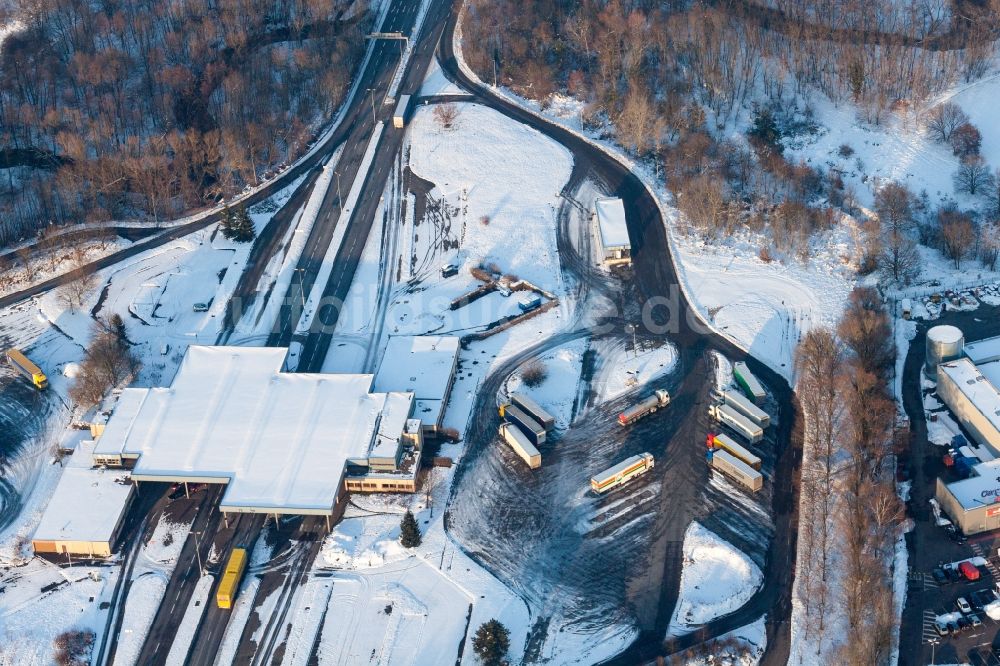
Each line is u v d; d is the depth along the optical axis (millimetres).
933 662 182500
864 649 179875
